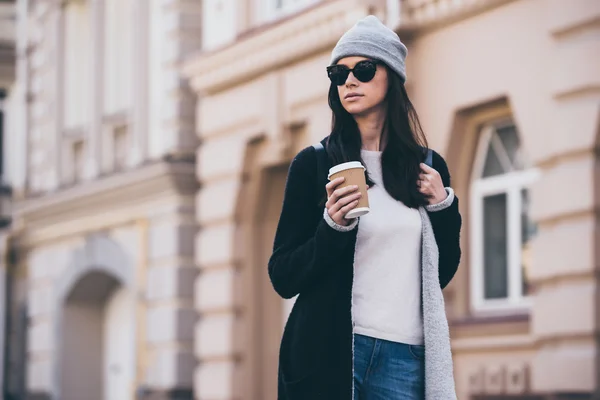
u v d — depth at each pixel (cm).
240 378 1722
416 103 1373
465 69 1311
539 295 1209
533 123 1226
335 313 448
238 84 1702
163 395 1897
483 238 1320
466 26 1311
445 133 1333
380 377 458
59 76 2359
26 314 2433
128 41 2141
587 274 1161
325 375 446
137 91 2006
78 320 2288
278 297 1739
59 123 2345
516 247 1281
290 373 453
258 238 1730
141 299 1986
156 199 1959
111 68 2177
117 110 2156
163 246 1931
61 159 2330
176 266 1902
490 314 1299
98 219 2138
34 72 2473
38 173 2425
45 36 2427
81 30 2344
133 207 2027
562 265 1180
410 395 460
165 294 1919
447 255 475
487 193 1318
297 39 1546
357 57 467
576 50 1176
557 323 1181
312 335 448
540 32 1220
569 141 1178
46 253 2352
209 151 1772
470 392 1287
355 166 438
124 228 2062
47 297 2342
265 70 1636
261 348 1728
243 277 1728
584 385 1151
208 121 1770
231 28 1734
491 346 1261
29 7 2497
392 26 1373
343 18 1450
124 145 2125
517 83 1245
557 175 1195
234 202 1716
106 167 2155
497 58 1269
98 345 2297
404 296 461
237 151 1703
